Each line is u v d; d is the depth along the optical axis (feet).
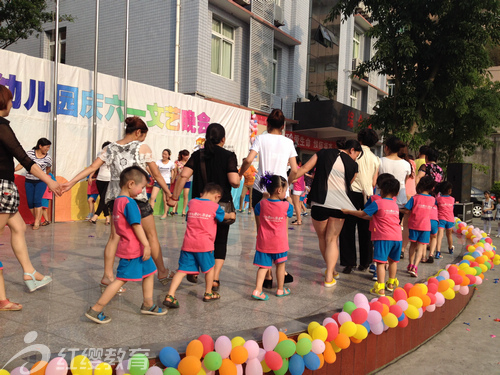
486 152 77.77
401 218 20.26
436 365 11.78
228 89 44.62
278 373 8.80
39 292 12.62
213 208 12.17
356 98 73.72
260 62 47.19
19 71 25.23
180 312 11.42
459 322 15.49
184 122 36.11
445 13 38.70
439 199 22.20
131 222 10.25
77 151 28.40
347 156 15.14
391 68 41.60
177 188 13.52
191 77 39.96
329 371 9.80
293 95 55.62
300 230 29.12
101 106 29.78
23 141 25.57
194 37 39.68
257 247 13.16
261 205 13.25
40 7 41.98
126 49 29.32
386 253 14.17
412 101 40.01
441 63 40.63
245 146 43.27
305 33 57.57
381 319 10.79
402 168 18.17
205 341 8.37
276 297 13.26
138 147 12.66
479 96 53.62
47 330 9.73
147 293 11.08
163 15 41.04
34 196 24.44
